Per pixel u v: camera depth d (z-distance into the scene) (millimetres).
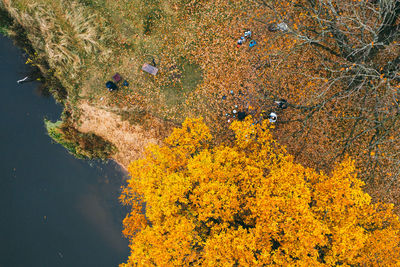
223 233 11133
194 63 18281
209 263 10750
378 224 12719
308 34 16859
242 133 13797
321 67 16812
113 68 18609
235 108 17922
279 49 17328
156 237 11781
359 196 12141
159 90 18562
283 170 12594
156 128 18844
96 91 18969
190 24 18156
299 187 11805
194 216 12859
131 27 18281
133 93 18719
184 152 13797
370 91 15547
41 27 18406
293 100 17281
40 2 18109
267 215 11164
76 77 18922
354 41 15555
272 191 12352
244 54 17812
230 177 12438
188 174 13555
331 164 16938
